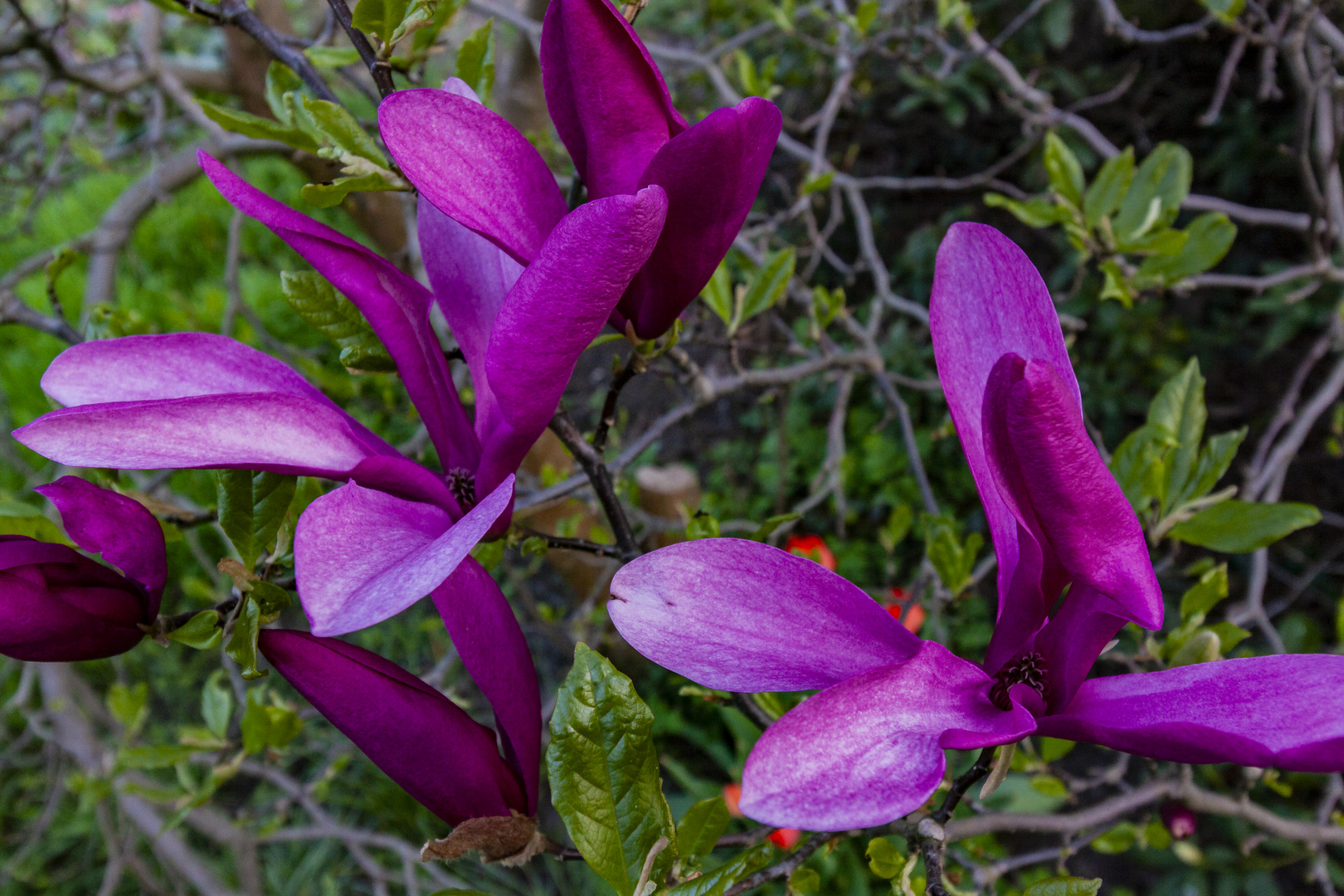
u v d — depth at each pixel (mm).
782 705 554
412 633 1845
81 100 1161
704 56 1192
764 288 589
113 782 1117
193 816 1277
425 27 461
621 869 343
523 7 973
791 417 2084
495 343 324
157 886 1324
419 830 1652
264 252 2438
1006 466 309
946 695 311
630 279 313
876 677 302
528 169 340
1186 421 533
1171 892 1412
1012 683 338
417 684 347
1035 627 337
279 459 340
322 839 1646
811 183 839
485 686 337
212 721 711
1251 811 615
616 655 1478
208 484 1499
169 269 2428
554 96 342
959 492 1911
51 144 1768
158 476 826
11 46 869
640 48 323
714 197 327
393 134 323
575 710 341
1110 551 310
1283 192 2002
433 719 345
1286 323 1789
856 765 290
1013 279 345
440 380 392
